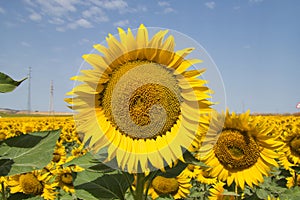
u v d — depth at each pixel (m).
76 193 0.52
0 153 0.47
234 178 0.83
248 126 0.82
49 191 1.35
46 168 1.53
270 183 1.50
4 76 0.46
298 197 1.02
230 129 0.84
